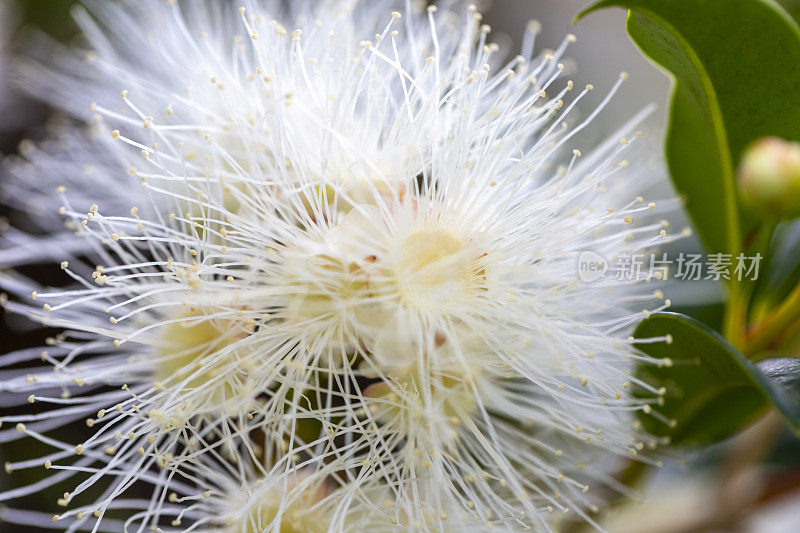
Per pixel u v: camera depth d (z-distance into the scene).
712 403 0.17
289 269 0.16
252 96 0.16
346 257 0.15
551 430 0.17
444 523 0.16
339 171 0.16
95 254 0.19
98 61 0.19
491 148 0.16
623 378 0.16
